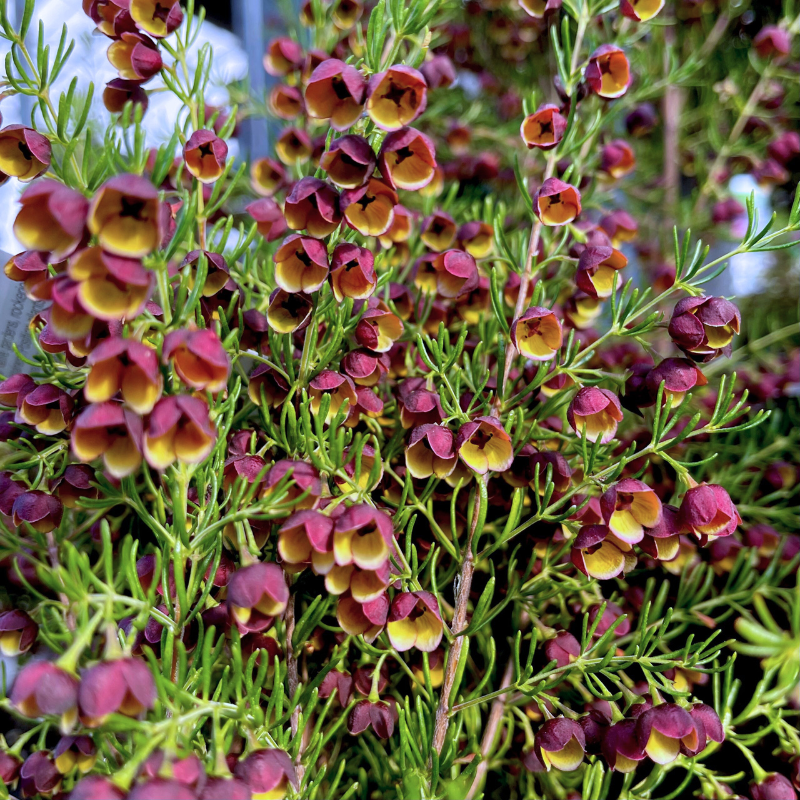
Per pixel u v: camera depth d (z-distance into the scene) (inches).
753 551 13.5
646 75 15.7
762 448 15.8
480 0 22.0
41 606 11.8
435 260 12.5
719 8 21.4
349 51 15.4
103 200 9.8
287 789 10.5
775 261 23.9
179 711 10.1
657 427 11.5
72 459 12.1
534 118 12.3
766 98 19.3
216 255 11.6
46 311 11.2
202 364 10.2
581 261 12.0
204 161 11.7
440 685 12.3
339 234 11.7
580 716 11.5
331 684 11.8
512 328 11.6
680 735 10.8
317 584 12.3
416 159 11.2
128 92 12.1
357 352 11.8
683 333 11.6
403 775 11.4
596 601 12.5
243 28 23.7
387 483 12.5
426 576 12.4
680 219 20.2
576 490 11.5
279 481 10.6
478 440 11.6
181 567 10.7
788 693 11.8
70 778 11.4
